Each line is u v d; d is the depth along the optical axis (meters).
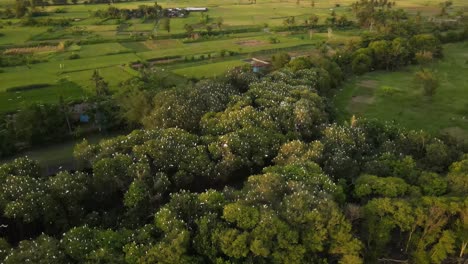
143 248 55.09
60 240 56.72
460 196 64.38
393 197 65.44
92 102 114.69
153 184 69.94
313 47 186.38
